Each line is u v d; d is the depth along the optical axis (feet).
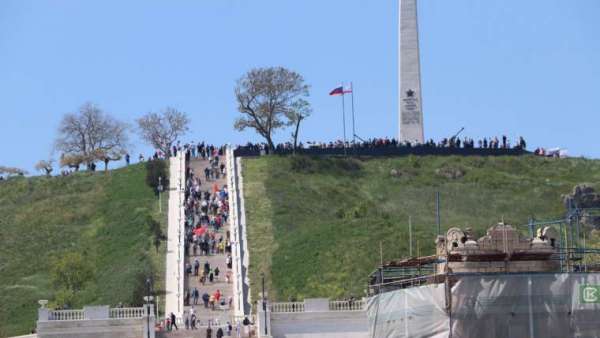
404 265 503.61
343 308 546.26
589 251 475.72
